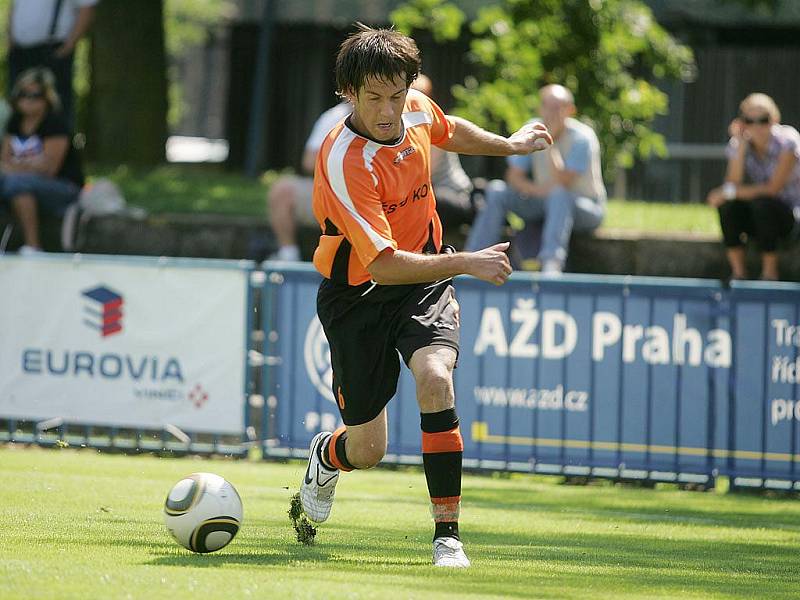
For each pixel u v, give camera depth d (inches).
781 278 1635.1
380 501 1027.9
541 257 1569.9
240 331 1348.4
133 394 1374.3
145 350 1370.6
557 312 1298.0
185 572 591.5
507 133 1994.3
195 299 1357.0
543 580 626.2
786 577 692.7
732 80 2817.4
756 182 1601.9
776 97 2815.0
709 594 606.5
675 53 2076.8
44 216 1776.6
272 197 1685.5
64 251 1780.3
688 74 2127.2
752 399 1275.8
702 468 1283.2
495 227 1603.1
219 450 1362.0
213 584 553.9
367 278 681.6
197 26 4284.0
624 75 2020.2
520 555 736.3
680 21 2861.7
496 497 1127.0
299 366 1350.9
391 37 637.3
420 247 689.0
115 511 858.8
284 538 757.9
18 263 1396.4
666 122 2824.8
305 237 1721.2
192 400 1360.7
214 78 4822.8
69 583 550.9
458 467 661.9
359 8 3021.7
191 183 2274.9
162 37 2694.4
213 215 1915.6
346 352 693.9
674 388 1283.2
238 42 3107.8
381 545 745.6
